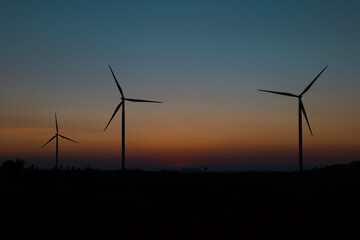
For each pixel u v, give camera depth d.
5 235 32.81
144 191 61.00
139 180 70.81
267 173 83.81
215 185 67.12
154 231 32.38
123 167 80.31
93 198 52.69
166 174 78.94
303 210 43.06
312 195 59.69
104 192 58.47
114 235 31.52
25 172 76.44
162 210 47.69
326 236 29.31
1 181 65.56
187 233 30.98
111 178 72.56
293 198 56.78
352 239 28.39
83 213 43.97
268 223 34.69
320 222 34.91
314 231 31.02
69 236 32.03
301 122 79.50
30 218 40.38
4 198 50.38
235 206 50.72
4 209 44.38
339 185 70.00
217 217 39.31
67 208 46.19
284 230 31.50
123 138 80.12
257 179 75.00
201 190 62.00
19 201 48.97
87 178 71.62
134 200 53.38
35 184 59.47
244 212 43.28
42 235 32.78
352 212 40.81
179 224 35.50
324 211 41.84
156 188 63.34
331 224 34.00
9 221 38.56
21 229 35.28
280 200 54.97
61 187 60.94
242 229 32.06
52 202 49.06
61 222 38.94
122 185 65.88
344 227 32.66
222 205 51.59
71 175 75.31
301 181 73.94
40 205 47.09
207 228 32.94
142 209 47.69
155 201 53.78
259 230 31.62
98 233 32.78
